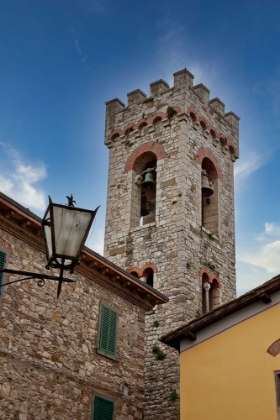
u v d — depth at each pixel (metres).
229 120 40.56
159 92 37.53
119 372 21.17
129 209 35.34
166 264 32.06
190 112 36.28
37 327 18.58
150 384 29.17
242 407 16.14
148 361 29.78
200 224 34.12
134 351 22.20
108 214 36.09
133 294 22.89
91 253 20.48
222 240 35.56
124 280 22.08
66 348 19.36
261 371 16.36
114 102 39.62
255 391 16.19
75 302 20.27
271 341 16.61
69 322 19.78
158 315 30.73
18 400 17.28
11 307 17.91
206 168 37.59
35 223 18.67
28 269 18.83
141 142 37.03
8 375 17.22
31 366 17.98
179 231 32.50
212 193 36.19
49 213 11.31
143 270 32.69
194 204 34.16
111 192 36.78
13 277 18.30
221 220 36.12
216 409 16.38
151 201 36.00
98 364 20.39
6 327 17.56
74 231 11.20
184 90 36.41
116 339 21.47
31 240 19.14
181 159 34.56
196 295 31.61
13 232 18.62
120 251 34.19
